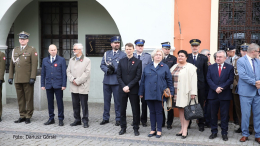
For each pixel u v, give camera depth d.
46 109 7.34
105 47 8.30
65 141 4.91
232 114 6.21
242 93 4.76
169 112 5.54
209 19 6.38
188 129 5.55
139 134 5.13
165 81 4.93
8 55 8.80
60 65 5.76
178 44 6.56
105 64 5.96
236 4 6.37
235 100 5.32
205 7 6.39
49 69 5.75
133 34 6.55
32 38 8.60
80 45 5.61
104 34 8.28
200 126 5.45
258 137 4.74
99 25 8.30
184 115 4.81
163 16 6.39
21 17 8.59
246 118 4.78
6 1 7.09
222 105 4.85
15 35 8.67
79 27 8.41
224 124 4.86
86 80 5.66
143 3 6.46
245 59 4.76
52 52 5.72
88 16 8.34
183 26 6.52
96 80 8.44
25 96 5.97
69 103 8.25
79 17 8.39
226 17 6.43
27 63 5.93
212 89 4.93
